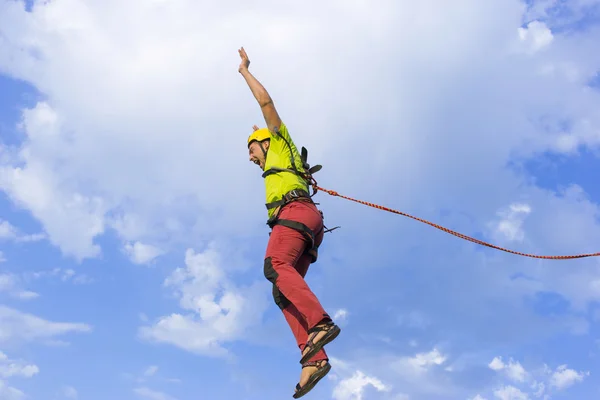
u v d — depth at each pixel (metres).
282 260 6.46
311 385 6.15
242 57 7.02
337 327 6.12
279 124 6.89
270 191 6.86
